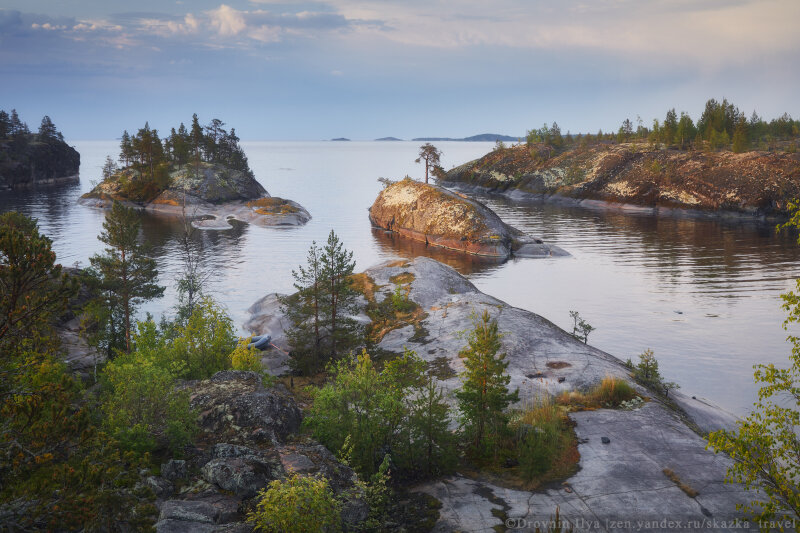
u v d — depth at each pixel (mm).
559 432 18906
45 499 9523
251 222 117438
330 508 12070
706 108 195750
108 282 37219
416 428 17156
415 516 14375
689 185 137875
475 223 90250
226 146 170875
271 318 45000
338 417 17531
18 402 11125
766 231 105062
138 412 16219
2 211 126500
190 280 46562
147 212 130375
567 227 112188
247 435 16625
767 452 11039
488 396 18109
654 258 79500
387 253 86375
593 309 53719
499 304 40500
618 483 16125
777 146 169375
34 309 11047
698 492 15531
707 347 41656
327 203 155625
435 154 150375
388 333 37156
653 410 21922
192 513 11969
